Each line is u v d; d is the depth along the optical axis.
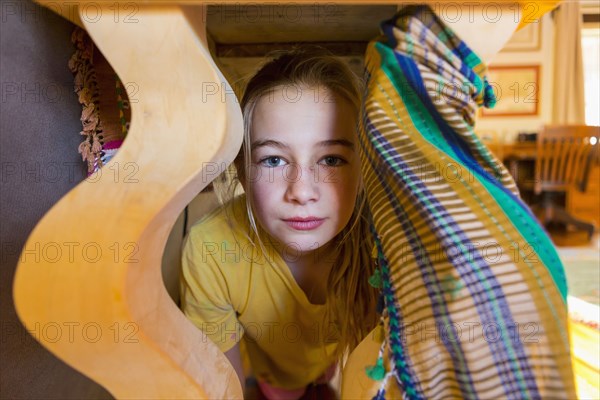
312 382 0.76
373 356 0.32
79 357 0.26
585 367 0.52
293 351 0.67
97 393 0.47
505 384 0.27
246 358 0.82
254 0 0.24
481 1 0.26
